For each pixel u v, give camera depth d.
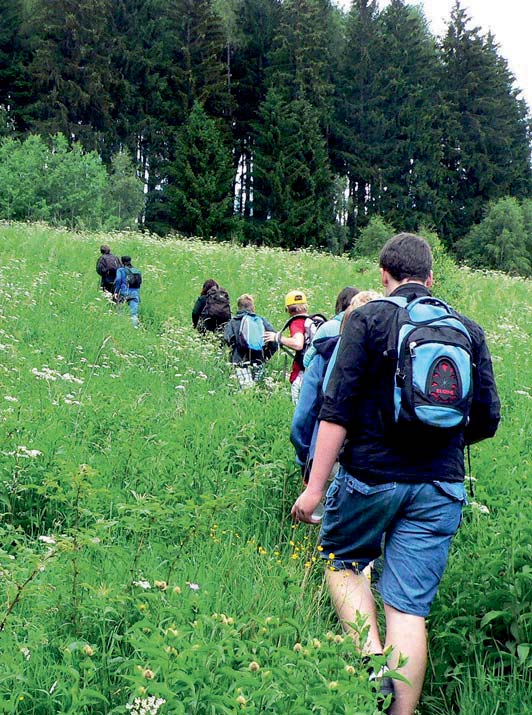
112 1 61.69
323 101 61.88
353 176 65.50
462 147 68.31
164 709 2.86
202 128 57.06
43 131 56.16
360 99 65.31
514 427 7.68
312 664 3.01
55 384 8.22
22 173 48.44
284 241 56.62
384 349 3.67
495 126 69.88
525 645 3.90
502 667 3.98
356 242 55.34
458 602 4.30
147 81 61.16
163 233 56.66
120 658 3.38
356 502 3.76
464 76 70.31
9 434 6.05
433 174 64.12
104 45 59.56
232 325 10.66
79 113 58.84
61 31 59.34
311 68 61.50
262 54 65.50
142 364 11.18
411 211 63.31
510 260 56.38
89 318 13.45
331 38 73.19
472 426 3.97
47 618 3.79
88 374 9.89
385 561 3.79
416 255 3.95
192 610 3.67
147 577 4.28
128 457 6.22
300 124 58.72
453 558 4.75
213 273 20.11
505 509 5.34
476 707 3.80
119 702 3.26
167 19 63.81
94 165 50.00
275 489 5.98
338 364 3.74
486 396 3.88
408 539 3.72
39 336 11.77
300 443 4.68
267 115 59.00
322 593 4.44
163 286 17.98
